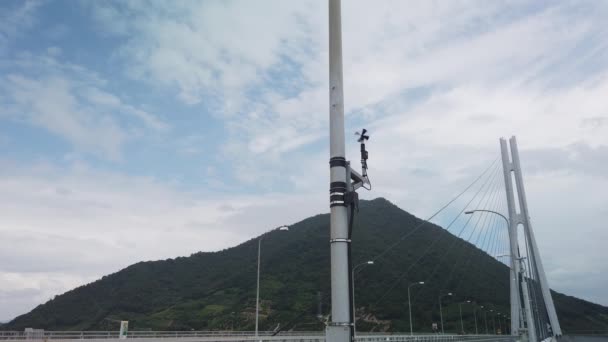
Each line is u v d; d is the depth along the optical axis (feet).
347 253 55.88
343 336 52.80
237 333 216.95
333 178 57.57
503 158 289.94
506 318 405.59
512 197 270.05
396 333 291.99
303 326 272.10
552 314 288.92
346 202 56.80
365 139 63.57
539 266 295.07
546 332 294.05
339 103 60.29
